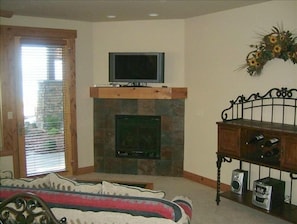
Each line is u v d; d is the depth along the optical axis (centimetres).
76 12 477
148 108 562
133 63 553
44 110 539
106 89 561
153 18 536
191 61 534
